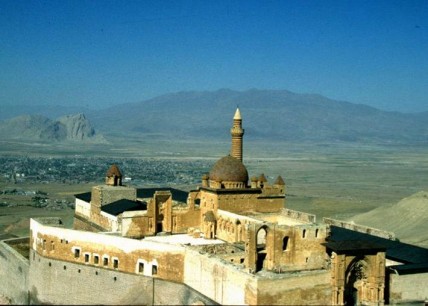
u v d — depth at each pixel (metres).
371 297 89.06
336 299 85.31
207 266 88.88
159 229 117.75
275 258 90.69
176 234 118.50
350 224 129.75
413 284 94.25
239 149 136.12
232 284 83.19
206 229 114.44
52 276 109.38
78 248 106.12
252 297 78.81
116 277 101.44
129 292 99.44
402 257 100.12
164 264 96.44
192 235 116.44
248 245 89.25
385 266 92.19
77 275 106.06
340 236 109.44
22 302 118.50
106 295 102.56
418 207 194.12
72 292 106.75
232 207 116.44
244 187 119.12
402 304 92.88
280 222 120.50
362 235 112.69
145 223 114.94
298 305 82.38
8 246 130.38
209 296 88.38
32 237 115.81
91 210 138.00
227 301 84.31
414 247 105.38
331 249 87.19
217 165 120.12
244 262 94.06
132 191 136.88
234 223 108.62
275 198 120.75
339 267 85.38
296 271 91.69
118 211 122.38
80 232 106.06
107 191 133.75
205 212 119.50
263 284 78.69
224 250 98.69
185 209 119.81
